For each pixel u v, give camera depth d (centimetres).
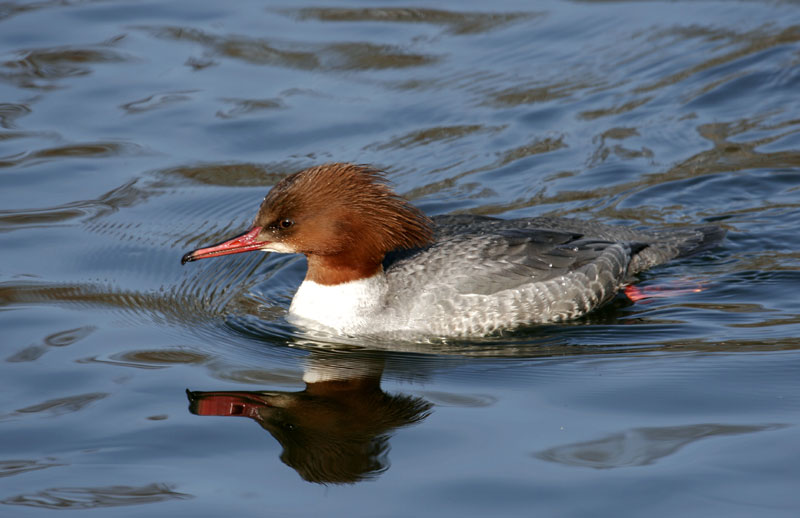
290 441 966
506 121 1783
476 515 841
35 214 1517
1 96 1827
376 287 1251
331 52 1973
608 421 988
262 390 1078
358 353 1191
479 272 1249
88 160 1669
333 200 1203
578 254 1291
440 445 950
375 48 1988
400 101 1841
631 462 907
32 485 887
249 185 1606
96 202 1559
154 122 1764
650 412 1004
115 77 1891
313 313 1260
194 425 994
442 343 1227
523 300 1251
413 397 1059
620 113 1800
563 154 1692
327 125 1767
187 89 1859
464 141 1730
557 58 1962
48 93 1842
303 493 877
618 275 1320
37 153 1669
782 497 847
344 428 991
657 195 1584
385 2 2167
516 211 1540
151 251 1444
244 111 1797
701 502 845
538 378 1102
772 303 1288
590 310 1305
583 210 1540
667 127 1762
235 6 2162
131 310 1279
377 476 901
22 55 1939
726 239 1466
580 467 902
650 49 1978
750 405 1010
